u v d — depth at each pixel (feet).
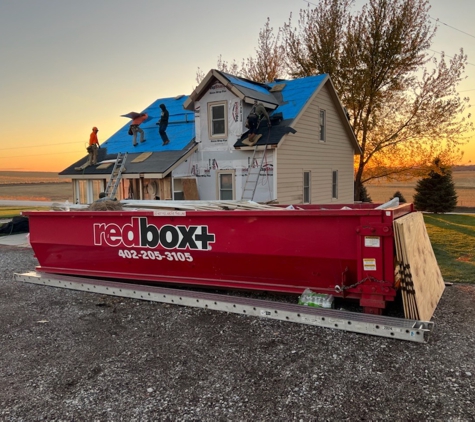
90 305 21.42
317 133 58.80
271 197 47.83
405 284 16.10
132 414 11.34
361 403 11.48
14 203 130.62
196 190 52.80
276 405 11.53
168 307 20.58
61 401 12.10
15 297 23.30
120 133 66.90
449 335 15.94
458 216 74.90
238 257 20.08
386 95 82.12
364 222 16.69
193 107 53.21
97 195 56.70
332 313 17.02
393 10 78.07
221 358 14.56
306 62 88.89
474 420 10.50
